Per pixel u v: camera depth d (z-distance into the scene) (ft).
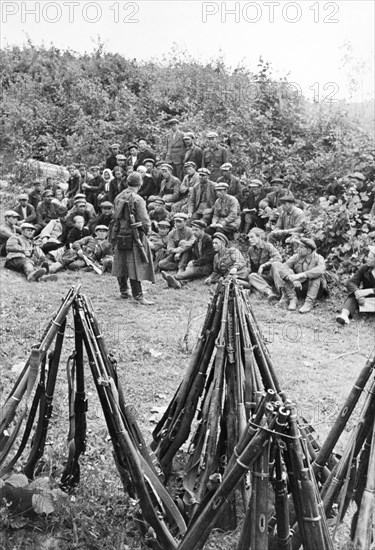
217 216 44.60
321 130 54.34
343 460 13.26
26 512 15.14
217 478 13.55
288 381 24.63
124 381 24.03
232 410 14.73
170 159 53.72
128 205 35.40
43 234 47.80
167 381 24.35
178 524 14.29
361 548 12.25
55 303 35.45
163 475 15.48
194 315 33.73
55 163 69.87
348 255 36.96
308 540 11.74
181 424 15.84
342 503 13.07
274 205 44.70
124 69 82.07
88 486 16.21
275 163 49.73
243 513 15.75
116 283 40.37
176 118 67.92
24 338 28.55
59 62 84.99
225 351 15.05
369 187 42.75
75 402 15.87
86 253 44.24
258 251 37.83
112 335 29.63
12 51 87.35
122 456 14.40
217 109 66.59
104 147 67.41
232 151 52.24
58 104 78.28
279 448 11.38
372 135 54.95
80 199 47.80
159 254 42.75
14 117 74.49
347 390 23.99
